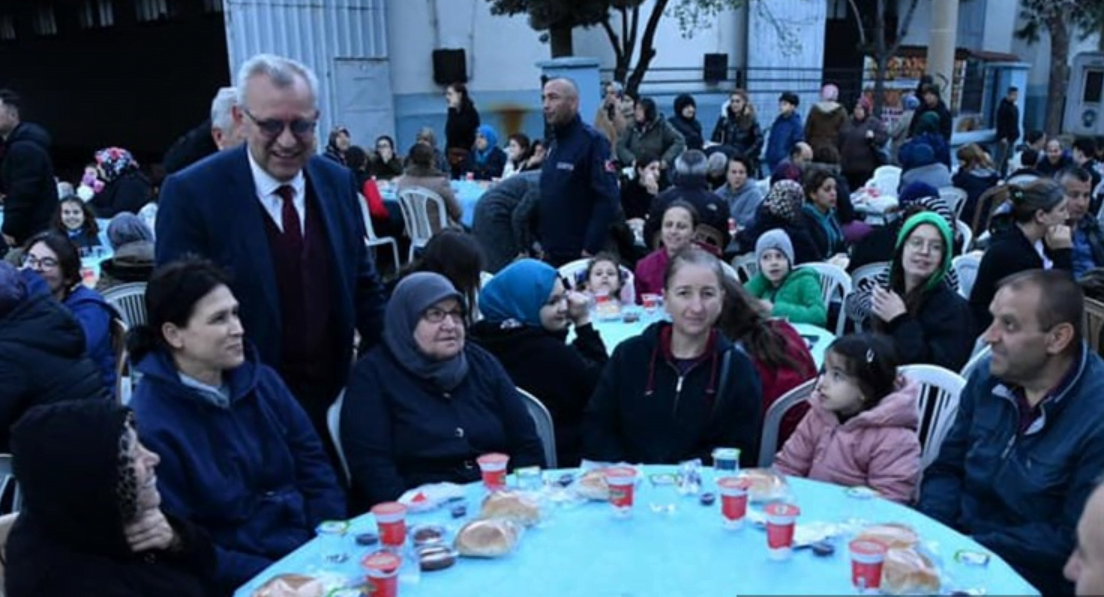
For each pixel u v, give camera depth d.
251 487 2.22
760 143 11.27
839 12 19.27
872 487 2.49
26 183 5.56
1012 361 2.16
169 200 2.40
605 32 13.23
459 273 3.28
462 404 2.60
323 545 1.93
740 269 5.33
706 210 5.53
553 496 2.10
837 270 4.71
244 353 2.29
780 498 2.04
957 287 4.25
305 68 2.44
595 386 2.99
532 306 3.03
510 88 13.10
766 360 3.06
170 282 2.12
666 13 13.49
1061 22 17.78
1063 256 3.76
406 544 1.89
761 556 1.78
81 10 20.45
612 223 4.84
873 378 2.53
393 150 10.31
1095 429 2.08
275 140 2.33
